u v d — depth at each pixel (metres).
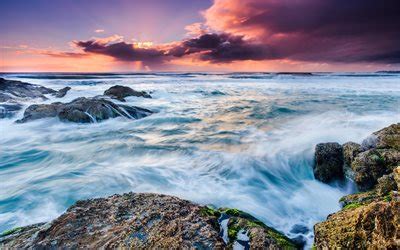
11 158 10.66
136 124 16.33
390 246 3.24
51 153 11.11
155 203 5.62
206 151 11.10
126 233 4.56
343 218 4.33
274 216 6.73
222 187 8.15
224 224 5.40
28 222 6.42
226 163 9.84
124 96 24.94
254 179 8.74
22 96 23.78
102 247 4.28
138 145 11.95
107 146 11.88
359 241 3.70
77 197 7.50
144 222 4.88
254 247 4.48
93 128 15.20
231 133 13.97
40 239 4.55
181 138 13.25
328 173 8.42
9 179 8.65
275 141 12.05
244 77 83.06
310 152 10.24
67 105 16.81
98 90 31.91
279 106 22.12
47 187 8.00
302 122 15.77
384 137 8.00
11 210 6.90
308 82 54.31
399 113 17.41
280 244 4.59
